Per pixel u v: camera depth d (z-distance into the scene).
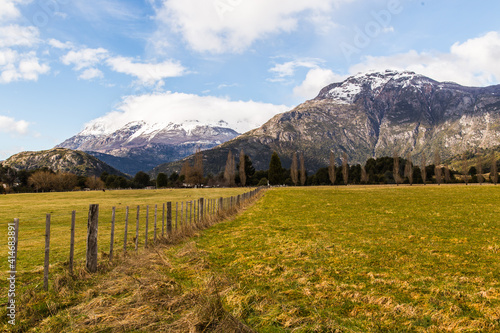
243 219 24.95
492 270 10.44
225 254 13.15
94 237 10.05
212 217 22.77
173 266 10.97
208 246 14.81
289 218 25.00
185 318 6.46
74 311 7.15
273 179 127.25
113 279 9.28
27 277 9.88
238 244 15.21
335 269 10.72
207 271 10.38
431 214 25.62
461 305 7.68
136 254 12.40
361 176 138.38
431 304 7.72
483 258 11.98
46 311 7.30
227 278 9.56
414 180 137.62
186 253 12.80
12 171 131.88
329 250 13.60
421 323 6.76
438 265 11.12
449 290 8.55
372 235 17.08
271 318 6.85
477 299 7.98
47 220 8.75
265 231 18.91
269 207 34.91
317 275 10.12
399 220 22.66
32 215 29.89
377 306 7.63
